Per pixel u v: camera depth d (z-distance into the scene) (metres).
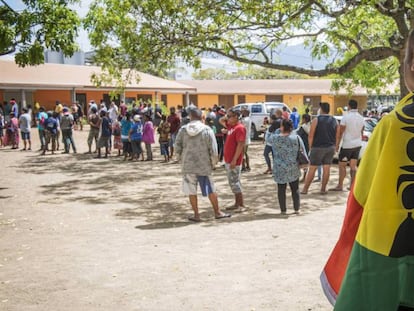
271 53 13.55
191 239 7.06
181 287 5.03
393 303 1.57
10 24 10.31
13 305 4.64
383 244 1.58
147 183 12.73
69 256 6.31
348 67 12.96
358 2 11.61
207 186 8.30
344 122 10.50
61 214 9.12
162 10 12.05
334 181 12.35
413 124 1.58
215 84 47.03
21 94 30.70
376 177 1.62
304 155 8.57
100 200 10.52
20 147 23.05
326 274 1.81
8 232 7.75
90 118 20.03
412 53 1.67
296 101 42.72
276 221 8.11
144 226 8.01
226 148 9.01
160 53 12.70
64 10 10.44
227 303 4.56
